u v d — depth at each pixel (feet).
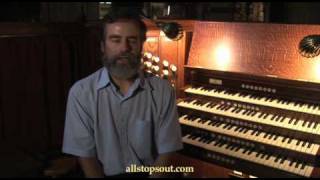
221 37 10.50
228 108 10.04
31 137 10.76
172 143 7.38
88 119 7.11
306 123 8.89
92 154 7.27
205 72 10.69
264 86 9.82
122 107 7.05
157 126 7.38
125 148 7.25
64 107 11.50
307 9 14.60
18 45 10.06
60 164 9.04
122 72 6.66
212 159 9.40
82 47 11.65
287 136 8.97
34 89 10.63
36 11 12.44
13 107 10.22
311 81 8.95
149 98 7.16
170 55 10.84
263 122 9.12
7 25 9.75
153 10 13.32
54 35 10.87
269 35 9.82
